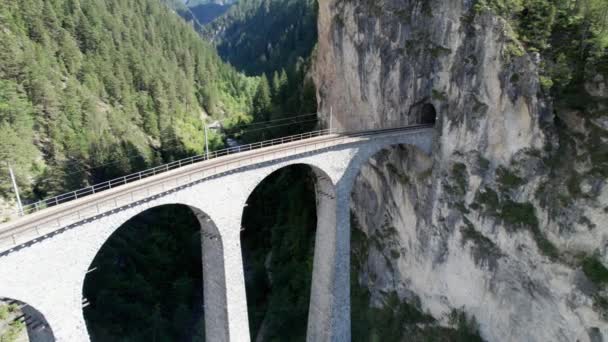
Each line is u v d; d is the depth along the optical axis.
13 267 19.17
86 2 104.56
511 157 32.88
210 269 29.50
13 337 37.84
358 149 34.53
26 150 60.19
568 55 31.12
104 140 72.56
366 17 45.50
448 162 37.44
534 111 30.86
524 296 32.25
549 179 30.69
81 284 22.06
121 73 95.38
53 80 75.44
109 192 24.55
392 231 44.72
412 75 40.72
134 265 54.44
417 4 39.69
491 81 33.50
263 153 29.72
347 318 36.69
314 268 37.38
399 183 42.41
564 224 29.39
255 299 53.41
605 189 27.64
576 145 29.77
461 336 37.28
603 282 27.16
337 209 34.03
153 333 45.72
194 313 51.50
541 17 32.72
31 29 83.50
